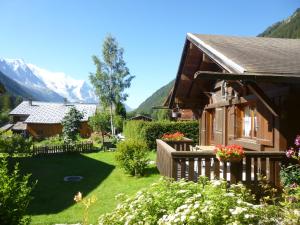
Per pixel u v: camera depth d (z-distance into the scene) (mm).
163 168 11062
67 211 8664
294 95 7840
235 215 3762
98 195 10352
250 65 7273
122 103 43094
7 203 4641
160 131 21953
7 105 94625
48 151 23766
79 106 56750
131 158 13148
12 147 21484
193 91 15586
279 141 8047
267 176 7742
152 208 4406
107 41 39781
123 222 4414
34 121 52094
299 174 7164
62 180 13406
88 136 51312
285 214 4160
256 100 9664
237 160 7418
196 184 4770
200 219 3721
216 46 9633
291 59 8602
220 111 13258
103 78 39219
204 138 15570
